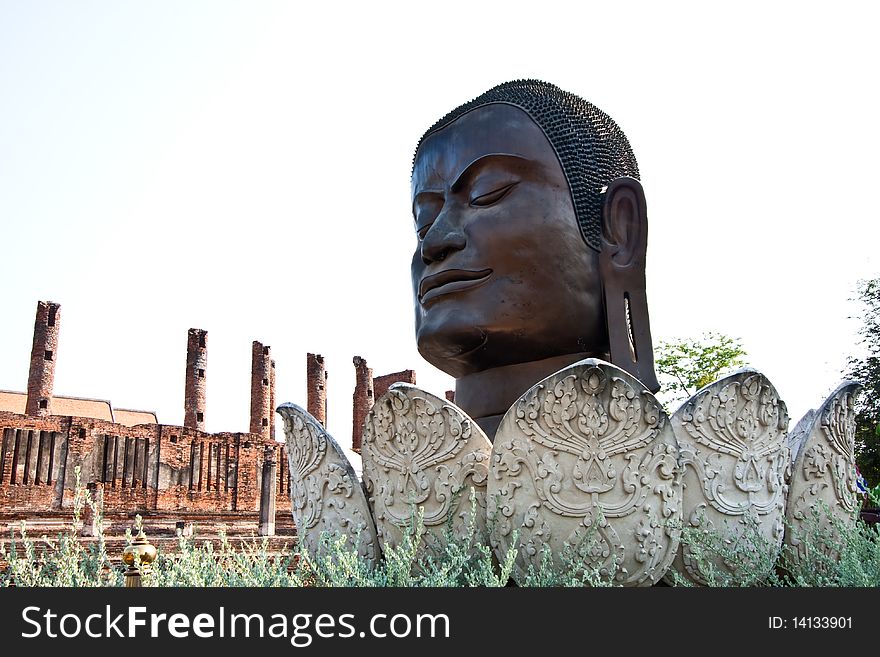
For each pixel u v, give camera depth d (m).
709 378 20.52
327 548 4.45
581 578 4.05
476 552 4.31
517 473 4.20
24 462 28.62
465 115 5.92
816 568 4.76
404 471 4.61
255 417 37.53
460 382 5.86
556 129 5.71
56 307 32.38
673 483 4.16
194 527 4.81
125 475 31.23
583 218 5.59
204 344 35.88
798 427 5.23
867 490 4.96
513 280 5.37
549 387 4.16
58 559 4.31
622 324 5.51
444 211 5.75
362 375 39.56
